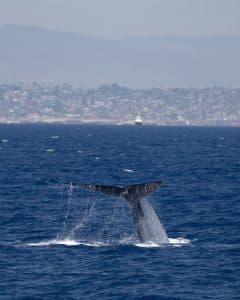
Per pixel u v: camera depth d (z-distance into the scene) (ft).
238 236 492.95
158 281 377.09
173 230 517.55
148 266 403.54
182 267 402.72
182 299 349.41
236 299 349.82
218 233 504.84
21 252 438.81
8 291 360.69
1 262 413.59
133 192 435.12
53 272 392.68
